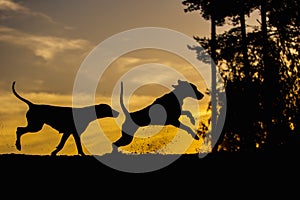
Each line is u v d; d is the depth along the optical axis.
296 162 20.17
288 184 18.27
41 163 19.59
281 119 26.88
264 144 27.12
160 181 18.52
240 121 28.14
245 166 19.86
